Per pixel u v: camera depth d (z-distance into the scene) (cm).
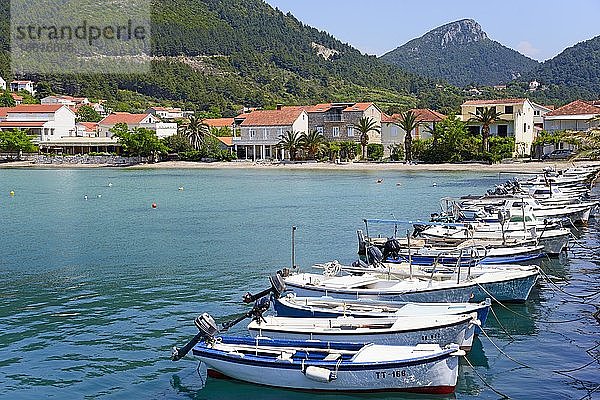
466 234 3872
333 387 2050
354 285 2725
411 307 2397
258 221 5909
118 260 4188
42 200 7956
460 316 2253
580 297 3091
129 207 7131
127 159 14925
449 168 11506
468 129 12750
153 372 2292
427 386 2030
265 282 3544
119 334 2684
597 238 4619
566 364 2305
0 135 15238
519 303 2941
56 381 2233
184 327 2762
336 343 2138
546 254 3869
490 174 10462
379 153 13738
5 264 4106
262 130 14562
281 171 12519
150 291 3366
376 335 2170
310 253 4353
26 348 2538
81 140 15950
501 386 2128
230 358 2125
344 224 5638
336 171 12125
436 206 6719
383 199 7462
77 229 5572
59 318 2916
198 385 2183
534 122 13588
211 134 15550
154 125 16812
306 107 15388
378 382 2025
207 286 3462
